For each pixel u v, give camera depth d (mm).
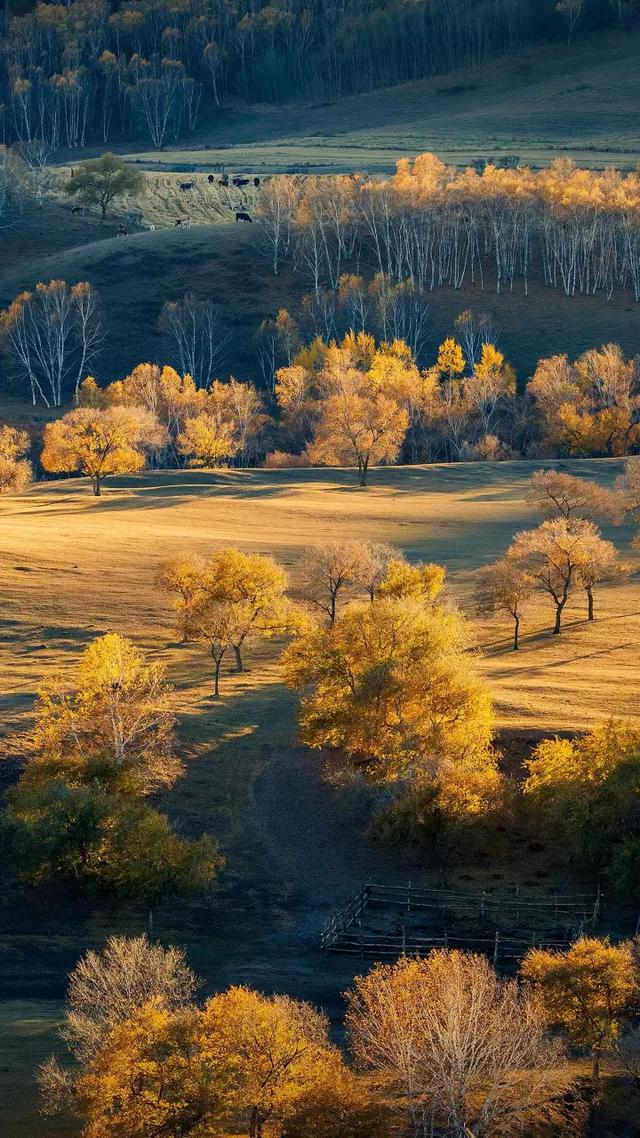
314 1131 32500
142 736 69812
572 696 77438
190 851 58969
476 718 68812
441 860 62438
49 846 59156
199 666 85812
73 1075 37781
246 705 78500
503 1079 34969
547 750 64688
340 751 72500
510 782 66125
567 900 59344
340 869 63250
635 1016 43438
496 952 53000
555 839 64500
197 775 70188
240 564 84125
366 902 59812
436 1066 33812
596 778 63156
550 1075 38219
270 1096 32969
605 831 61656
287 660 74562
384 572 92000
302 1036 34406
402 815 63188
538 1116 36969
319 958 55219
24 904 59406
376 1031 36500
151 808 64000
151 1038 33875
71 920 58531
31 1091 39062
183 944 56562
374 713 69125
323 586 92375
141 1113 32906
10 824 59625
